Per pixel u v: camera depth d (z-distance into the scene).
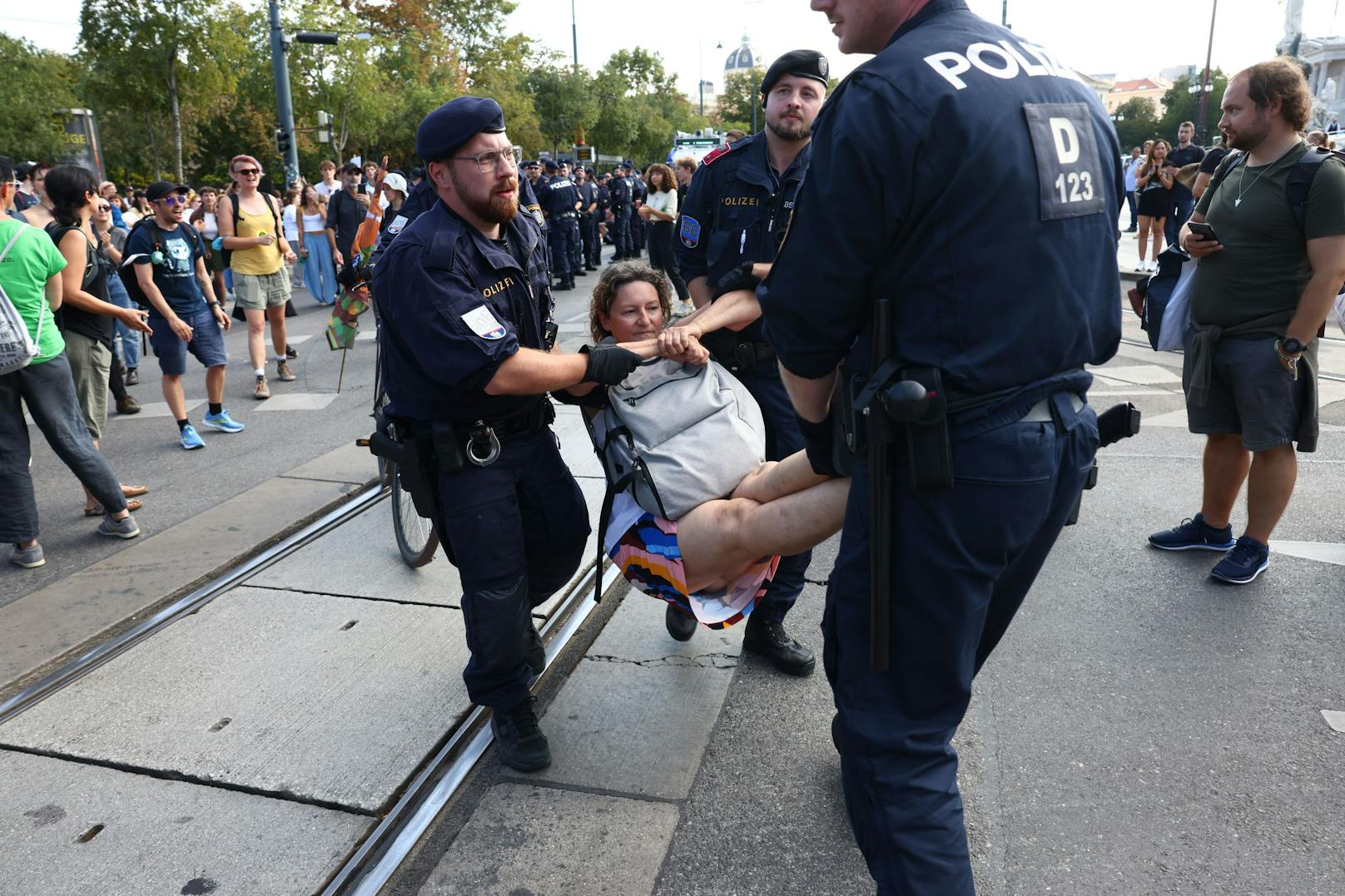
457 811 2.50
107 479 4.33
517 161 2.40
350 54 37.06
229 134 43.12
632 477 2.42
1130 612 3.50
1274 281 3.41
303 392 7.64
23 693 3.03
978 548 1.62
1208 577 3.78
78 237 4.52
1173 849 2.30
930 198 1.49
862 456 1.70
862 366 1.68
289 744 2.74
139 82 33.81
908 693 1.73
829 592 1.82
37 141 33.00
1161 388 7.01
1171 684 3.02
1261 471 3.61
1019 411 1.59
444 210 2.40
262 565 3.96
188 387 7.96
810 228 1.57
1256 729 2.77
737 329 2.70
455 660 3.20
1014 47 1.63
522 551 2.59
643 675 3.13
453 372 2.27
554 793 2.55
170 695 3.01
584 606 3.57
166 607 3.67
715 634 3.39
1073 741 2.74
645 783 2.59
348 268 4.27
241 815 2.46
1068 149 1.58
